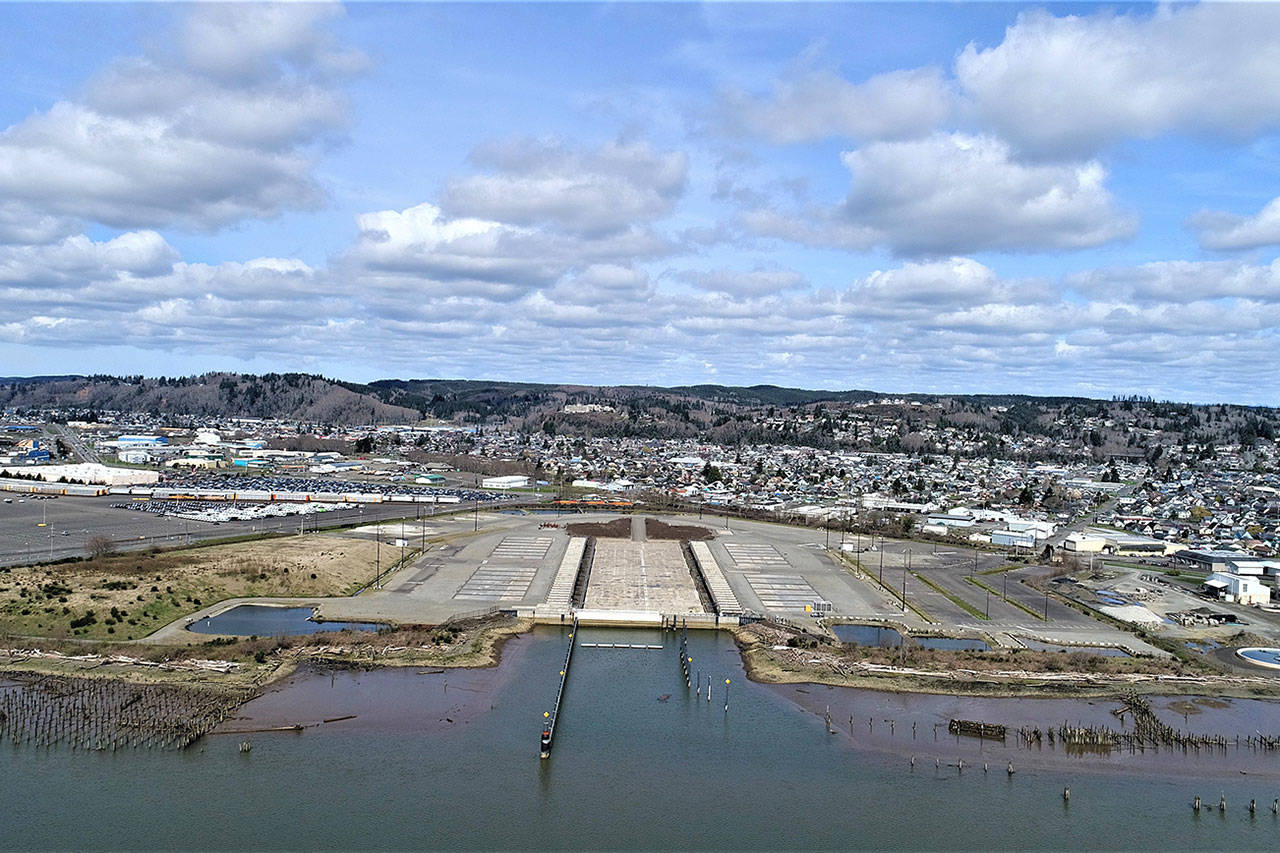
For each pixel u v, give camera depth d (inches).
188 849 2787.9
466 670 4554.6
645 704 4151.1
